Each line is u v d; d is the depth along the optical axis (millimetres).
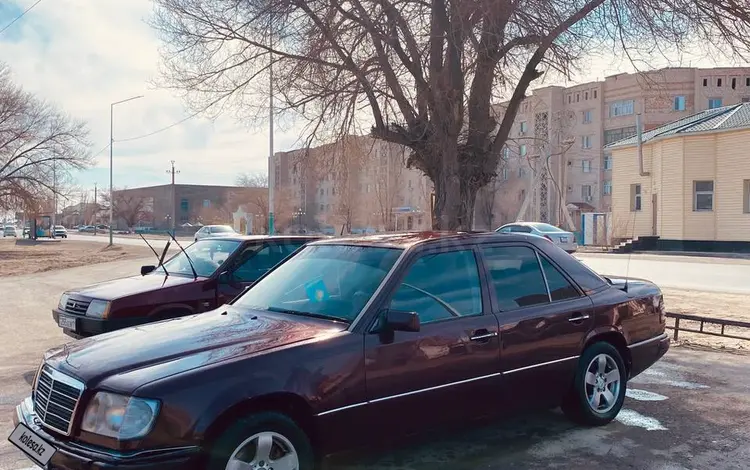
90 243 57375
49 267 26828
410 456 4766
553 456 4773
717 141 31969
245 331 4090
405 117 11180
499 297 4812
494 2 9148
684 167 32875
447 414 4387
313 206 76812
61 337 10523
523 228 28328
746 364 8000
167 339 3984
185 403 3350
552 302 5137
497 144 11414
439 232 5246
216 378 3475
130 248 42719
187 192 124000
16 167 46219
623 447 4965
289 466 3635
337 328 4090
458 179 10805
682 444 5039
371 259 4648
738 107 34000
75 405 3479
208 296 7805
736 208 31188
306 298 4602
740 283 17281
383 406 4035
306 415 3781
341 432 3877
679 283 17375
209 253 8555
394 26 10148
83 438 3410
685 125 34750
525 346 4805
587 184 68188
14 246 52000
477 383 4508
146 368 3535
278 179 70688
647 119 60938
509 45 10086
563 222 48875
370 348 4008
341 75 10742
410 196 72188
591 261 26203
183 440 3320
